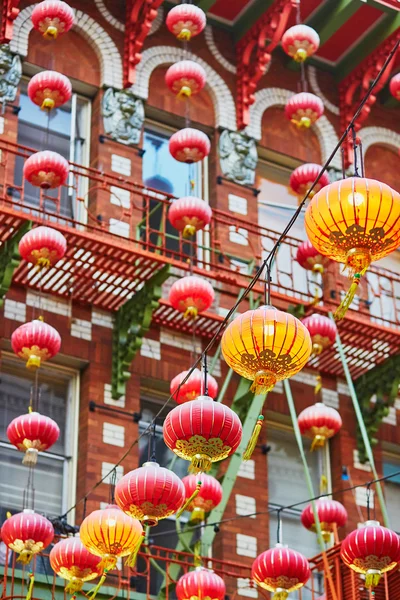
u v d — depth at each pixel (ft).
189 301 65.31
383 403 76.54
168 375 71.97
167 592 61.05
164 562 68.13
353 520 74.33
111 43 78.69
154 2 77.10
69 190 74.74
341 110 86.33
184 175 79.92
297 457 75.77
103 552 53.36
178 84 71.87
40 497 67.10
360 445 76.69
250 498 71.56
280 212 82.28
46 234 62.75
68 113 77.41
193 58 81.61
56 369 70.18
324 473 76.18
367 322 74.28
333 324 69.36
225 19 83.46
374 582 55.31
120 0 80.07
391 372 76.54
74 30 78.13
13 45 75.15
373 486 76.13
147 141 79.66
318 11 83.71
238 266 75.00
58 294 70.23
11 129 73.05
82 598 63.05
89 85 77.77
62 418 69.51
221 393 70.49
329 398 77.00
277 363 44.32
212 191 79.36
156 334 72.59
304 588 72.59
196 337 74.02
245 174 80.48
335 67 86.99
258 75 81.41
